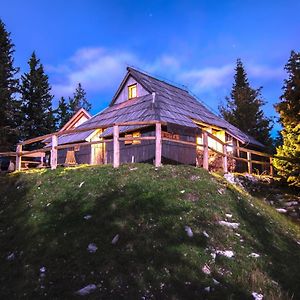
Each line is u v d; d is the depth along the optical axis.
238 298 7.99
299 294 8.51
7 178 16.94
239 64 52.00
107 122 25.25
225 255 9.43
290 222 14.42
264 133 43.25
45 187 14.19
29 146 46.16
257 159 30.41
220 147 26.33
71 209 11.77
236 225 11.19
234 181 16.95
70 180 14.09
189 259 9.02
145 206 11.29
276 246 10.87
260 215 13.01
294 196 17.98
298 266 9.85
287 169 19.08
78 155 27.38
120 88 29.22
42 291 8.27
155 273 8.48
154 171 13.88
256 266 9.23
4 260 9.95
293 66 18.55
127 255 9.08
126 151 22.59
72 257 9.30
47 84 48.56
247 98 44.78
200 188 12.96
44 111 48.09
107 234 10.03
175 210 11.14
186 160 21.91
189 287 8.15
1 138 36.38
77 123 39.22
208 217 11.13
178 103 26.05
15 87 40.47
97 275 8.52
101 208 11.36
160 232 10.00
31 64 48.16
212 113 29.34
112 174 13.73
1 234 11.48
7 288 8.61
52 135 16.72
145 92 26.80
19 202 13.66
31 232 10.95
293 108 18.30
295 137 18.52
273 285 8.62
